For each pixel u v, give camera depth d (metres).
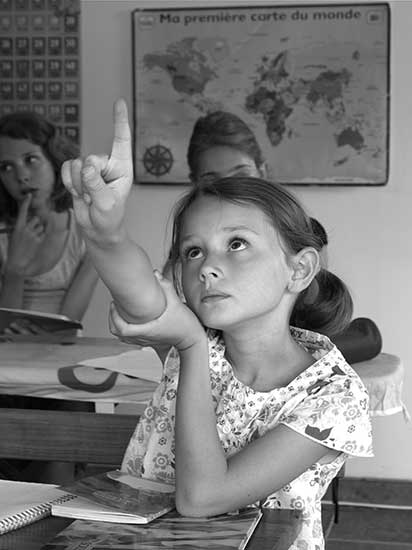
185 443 0.95
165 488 1.06
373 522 3.70
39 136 3.50
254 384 1.06
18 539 0.95
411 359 3.96
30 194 3.50
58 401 2.71
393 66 3.92
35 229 3.48
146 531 0.92
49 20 4.13
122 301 0.82
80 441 1.31
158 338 0.89
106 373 2.32
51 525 0.99
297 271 1.04
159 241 4.12
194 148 4.00
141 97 4.08
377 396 2.42
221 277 0.98
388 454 3.97
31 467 2.38
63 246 3.49
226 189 1.02
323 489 1.05
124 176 0.74
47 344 2.77
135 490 1.04
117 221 0.75
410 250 3.94
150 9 4.04
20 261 3.46
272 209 1.01
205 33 4.01
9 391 2.38
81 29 4.12
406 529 3.62
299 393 1.03
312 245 1.05
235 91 4.00
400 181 3.94
